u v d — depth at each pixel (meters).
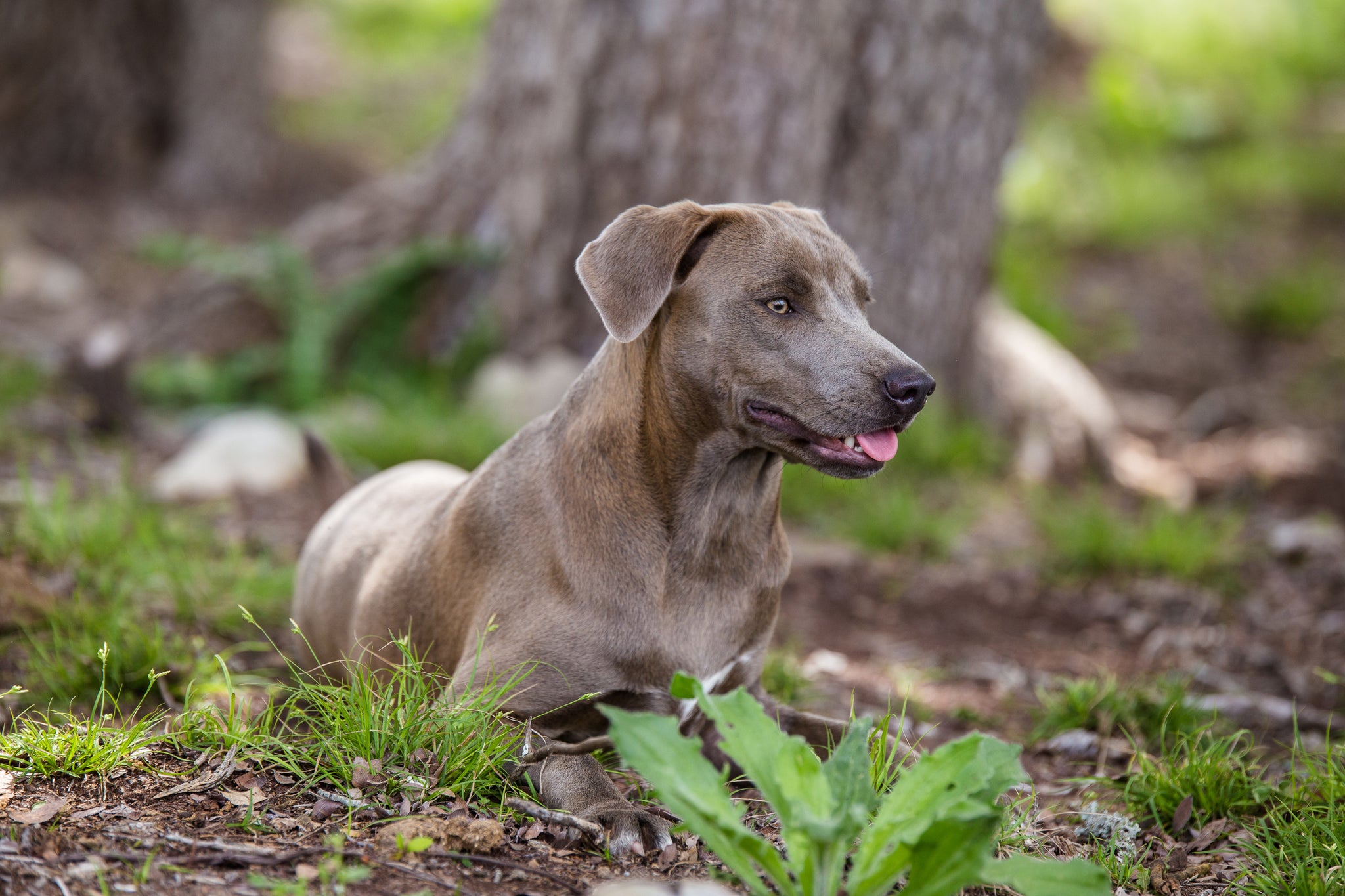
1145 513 11.20
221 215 18.70
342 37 27.20
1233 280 19.73
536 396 11.64
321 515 8.14
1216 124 24.95
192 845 4.50
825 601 9.41
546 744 5.20
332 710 5.35
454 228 13.11
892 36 11.73
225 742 5.25
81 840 4.46
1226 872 5.22
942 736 7.10
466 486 6.00
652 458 5.41
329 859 4.47
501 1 12.99
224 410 12.42
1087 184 22.06
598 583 5.36
